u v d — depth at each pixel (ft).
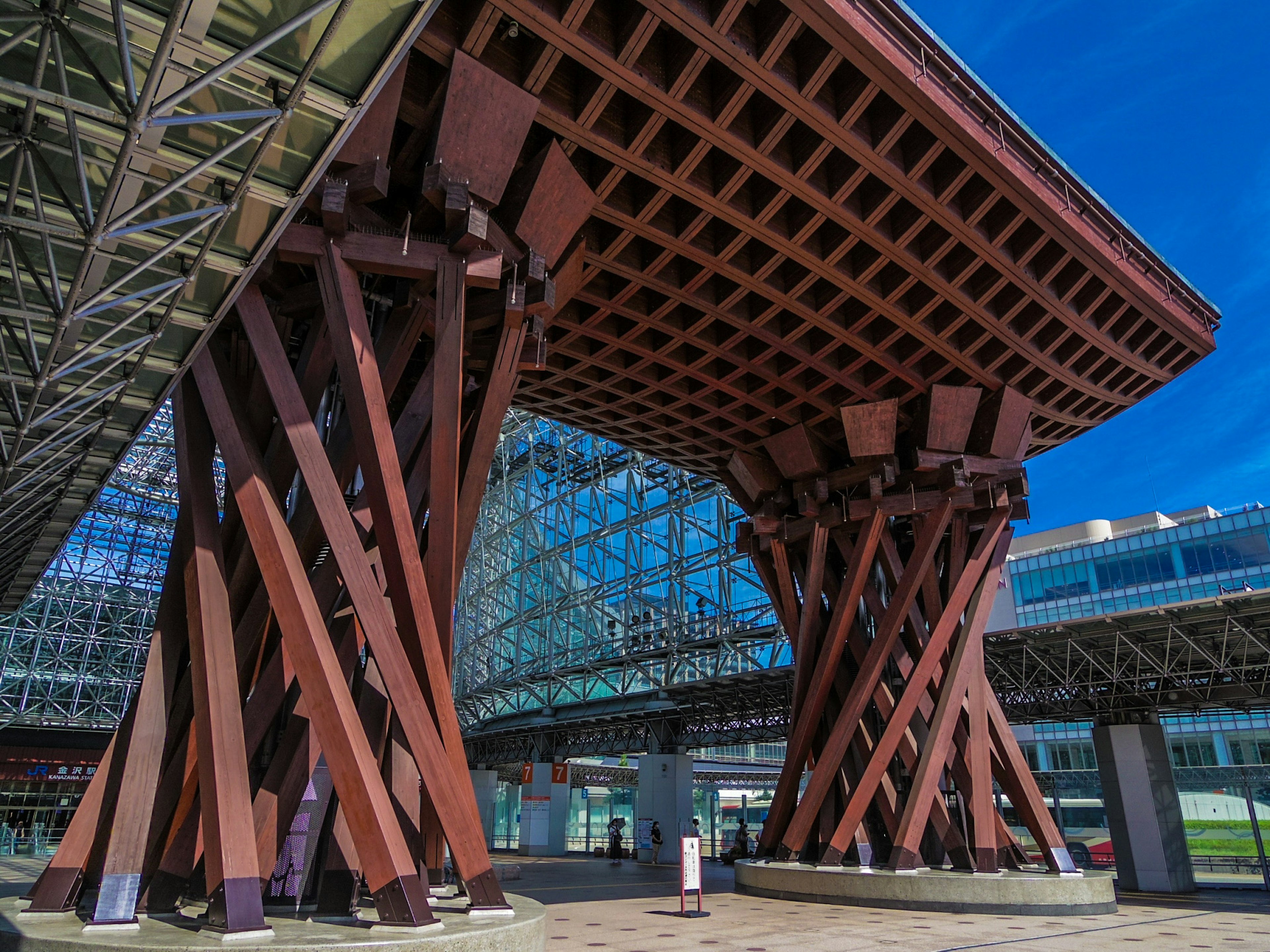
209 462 37.29
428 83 42.19
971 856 65.92
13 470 41.39
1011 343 66.49
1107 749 95.76
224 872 28.14
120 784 30.76
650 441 82.23
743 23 43.47
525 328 44.19
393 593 35.81
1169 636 87.66
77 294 27.45
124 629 188.14
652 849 124.26
